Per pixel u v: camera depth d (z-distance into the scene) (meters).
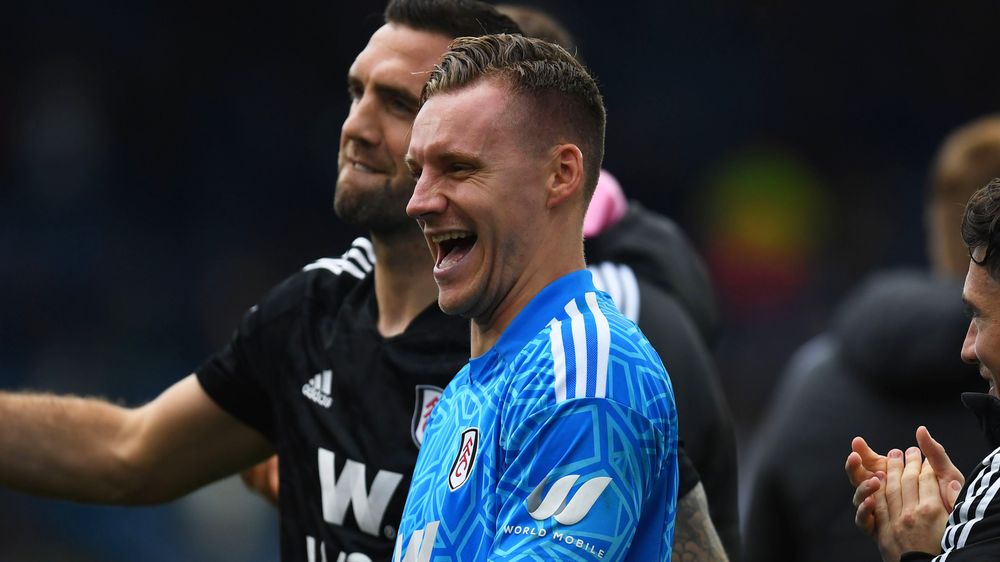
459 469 6.29
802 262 51.12
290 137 52.16
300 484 8.48
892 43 54.78
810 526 11.47
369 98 8.18
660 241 10.01
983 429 6.76
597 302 6.38
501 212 6.29
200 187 50.72
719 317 10.63
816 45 54.84
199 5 52.44
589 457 5.82
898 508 7.05
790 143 54.16
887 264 51.03
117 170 50.12
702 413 8.86
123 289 47.31
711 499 8.91
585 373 5.94
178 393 9.34
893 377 11.05
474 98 6.34
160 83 51.47
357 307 8.62
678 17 54.72
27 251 46.75
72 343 44.78
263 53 52.59
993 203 6.55
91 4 51.16
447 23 8.18
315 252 50.78
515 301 6.46
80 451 9.37
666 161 53.66
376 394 8.20
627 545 5.86
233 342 9.16
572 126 6.45
